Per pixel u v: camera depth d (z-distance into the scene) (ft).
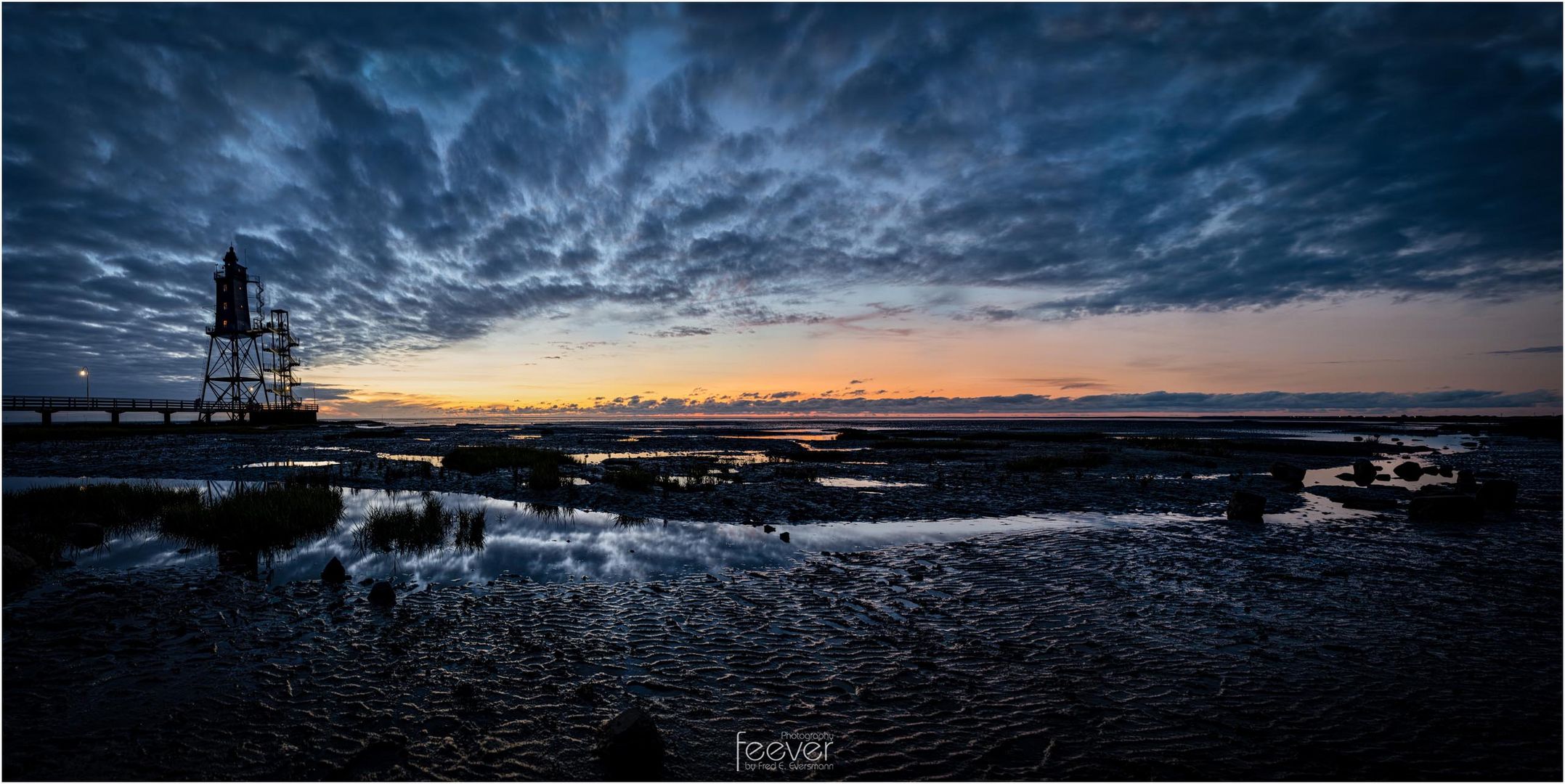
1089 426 361.92
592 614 25.45
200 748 15.60
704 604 26.89
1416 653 21.94
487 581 29.99
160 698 18.06
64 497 47.09
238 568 31.86
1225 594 28.66
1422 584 30.19
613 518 46.85
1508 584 30.07
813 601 27.40
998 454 112.27
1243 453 120.47
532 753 15.66
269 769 14.85
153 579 29.63
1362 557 35.42
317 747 15.75
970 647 22.48
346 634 22.95
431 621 24.39
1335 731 16.85
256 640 22.41
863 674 20.17
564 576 30.96
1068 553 36.27
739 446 136.56
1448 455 118.62
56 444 127.13
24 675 19.35
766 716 17.51
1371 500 55.98
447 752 15.64
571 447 132.26
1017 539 40.19
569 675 19.86
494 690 18.84
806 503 53.26
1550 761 15.43
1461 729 16.93
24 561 30.07
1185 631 24.04
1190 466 90.02
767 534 41.47
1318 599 27.89
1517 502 54.80
